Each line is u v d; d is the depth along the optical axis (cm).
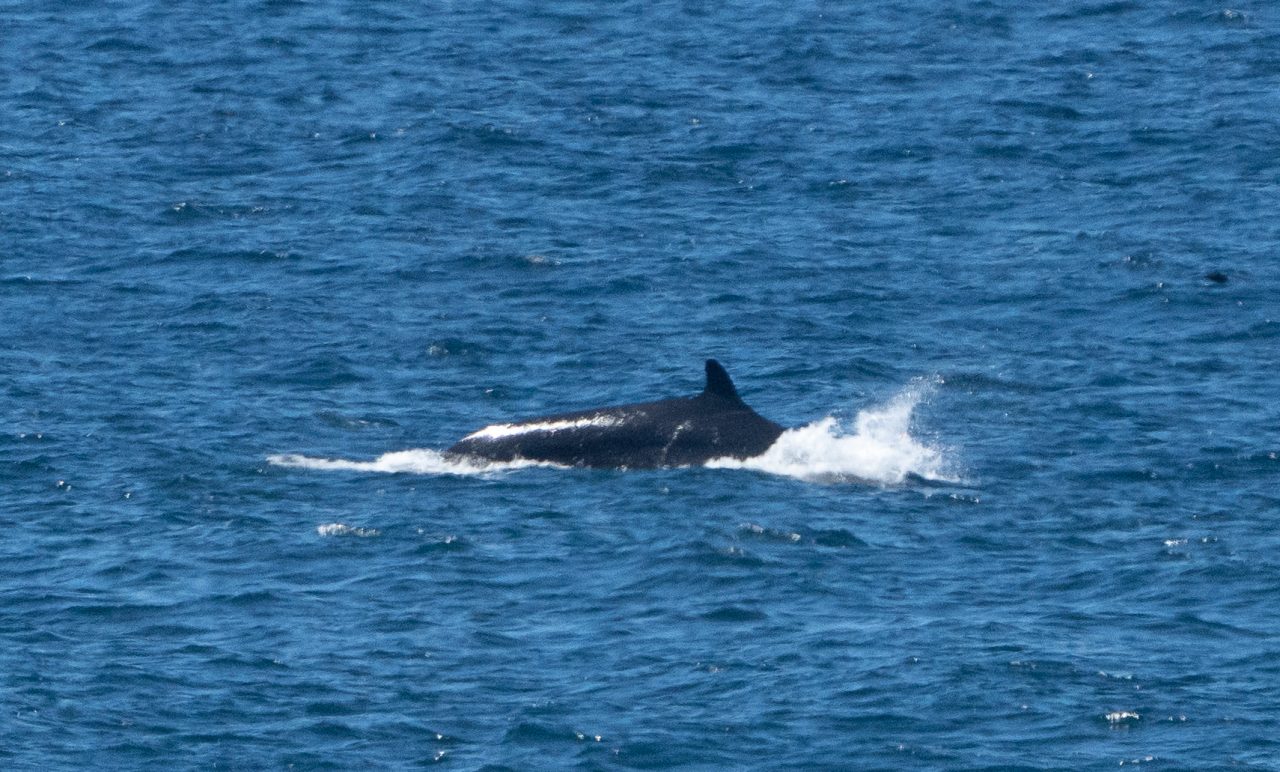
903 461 13100
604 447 13038
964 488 12575
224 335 16188
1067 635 10156
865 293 17488
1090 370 15362
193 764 8756
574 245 18875
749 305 17162
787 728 9119
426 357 15788
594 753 8881
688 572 10962
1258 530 11750
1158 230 19188
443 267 18225
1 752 8769
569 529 11694
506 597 10681
